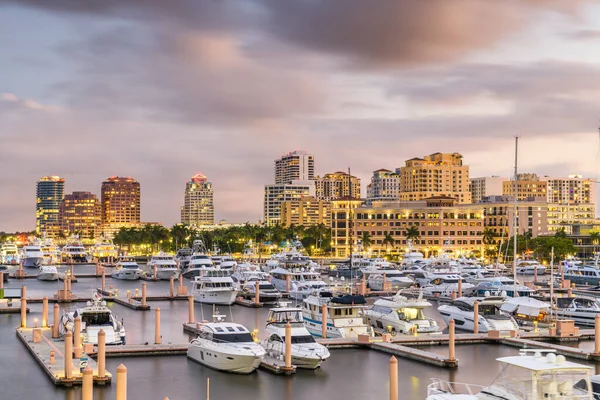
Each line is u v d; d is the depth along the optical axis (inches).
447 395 1624.0
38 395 2095.2
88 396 1806.1
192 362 2524.6
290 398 2094.0
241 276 5260.8
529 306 3481.8
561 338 3051.2
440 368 2470.5
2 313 3816.4
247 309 4180.6
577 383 1432.1
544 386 1419.8
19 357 2603.3
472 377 2337.6
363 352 2743.6
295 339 2492.6
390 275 5762.8
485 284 4815.5
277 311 2778.1
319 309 3078.2
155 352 2632.9
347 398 2097.7
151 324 3464.6
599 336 2620.6
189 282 6382.9
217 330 2466.8
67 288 4522.6
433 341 2903.5
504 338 2940.5
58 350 2655.0
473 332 3198.8
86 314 2802.7
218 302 4318.4
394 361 1871.3
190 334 3142.2
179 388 2188.7
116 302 4441.4
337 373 2394.2
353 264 6633.9
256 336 2861.7
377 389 2193.7
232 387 2209.6
